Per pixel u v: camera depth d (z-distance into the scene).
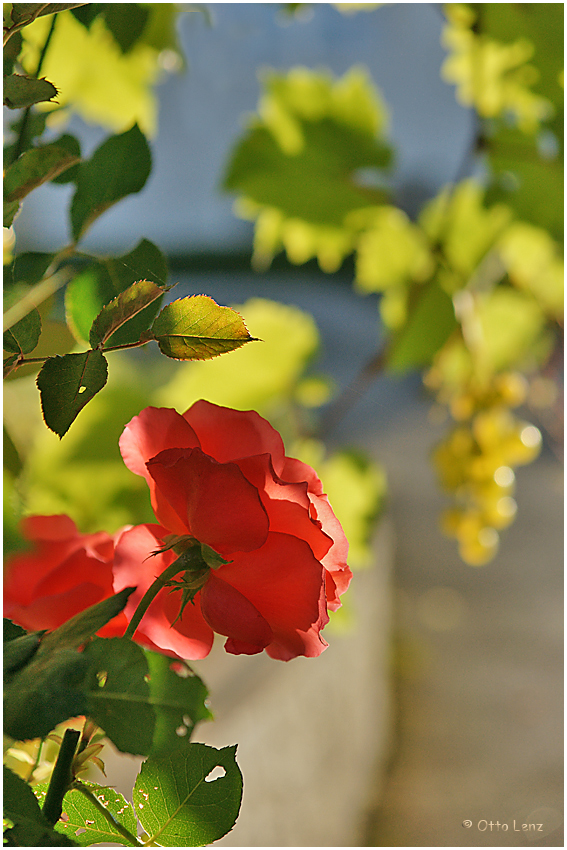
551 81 1.84
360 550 2.31
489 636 6.28
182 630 1.08
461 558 7.75
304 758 3.43
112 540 1.14
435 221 2.15
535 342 2.39
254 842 2.66
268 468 1.07
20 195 1.06
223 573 1.06
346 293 9.05
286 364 2.37
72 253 1.09
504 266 2.28
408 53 2.90
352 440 9.15
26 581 1.13
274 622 1.07
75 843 1.03
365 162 2.19
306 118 2.16
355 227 2.21
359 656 4.87
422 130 2.82
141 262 1.09
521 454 2.15
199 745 1.06
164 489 1.07
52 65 1.53
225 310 1.04
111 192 1.10
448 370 2.27
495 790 4.26
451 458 2.19
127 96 1.68
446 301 2.08
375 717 5.17
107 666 1.03
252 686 3.06
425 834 3.96
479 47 1.90
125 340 1.07
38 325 1.07
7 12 1.08
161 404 2.01
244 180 2.18
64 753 1.04
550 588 7.05
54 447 1.72
